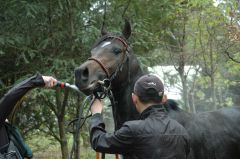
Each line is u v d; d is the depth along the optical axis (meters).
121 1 7.82
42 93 6.52
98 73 3.80
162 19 8.65
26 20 6.80
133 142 2.85
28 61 6.91
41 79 3.53
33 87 3.52
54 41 6.99
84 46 6.99
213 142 4.11
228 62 9.13
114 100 4.07
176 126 2.91
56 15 7.11
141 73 4.10
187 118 4.15
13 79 7.54
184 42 9.91
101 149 2.94
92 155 11.41
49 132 8.70
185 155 2.91
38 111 8.53
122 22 7.39
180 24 9.52
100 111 3.46
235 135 4.26
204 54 9.52
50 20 7.11
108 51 3.91
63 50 7.23
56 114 7.91
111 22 7.38
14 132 3.59
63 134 7.95
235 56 8.73
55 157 11.09
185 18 9.34
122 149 2.89
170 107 4.12
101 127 3.06
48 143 10.94
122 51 3.96
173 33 9.91
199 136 4.05
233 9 7.94
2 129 3.48
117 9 7.65
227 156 4.19
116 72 3.90
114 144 2.88
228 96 15.74
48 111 8.58
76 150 7.78
